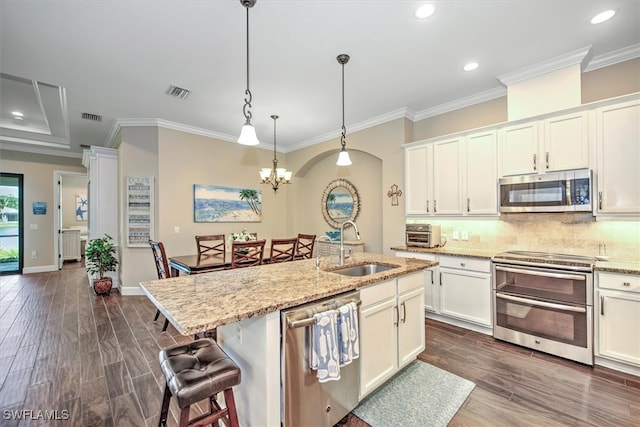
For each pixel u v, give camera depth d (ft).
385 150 14.49
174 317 4.21
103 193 16.93
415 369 8.00
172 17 7.36
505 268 9.50
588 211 8.59
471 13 7.25
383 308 6.95
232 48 8.78
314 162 19.54
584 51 8.82
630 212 8.02
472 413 6.25
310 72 10.19
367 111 13.92
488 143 10.77
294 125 15.90
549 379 7.45
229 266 11.18
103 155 16.98
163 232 15.31
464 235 12.29
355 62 9.55
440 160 12.14
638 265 7.93
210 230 17.02
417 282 8.24
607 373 7.64
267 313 4.69
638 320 7.35
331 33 8.04
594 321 7.97
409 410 6.38
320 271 7.54
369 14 7.28
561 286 8.46
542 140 9.53
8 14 7.14
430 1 6.86
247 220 18.61
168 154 15.52
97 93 11.89
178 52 8.97
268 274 7.15
